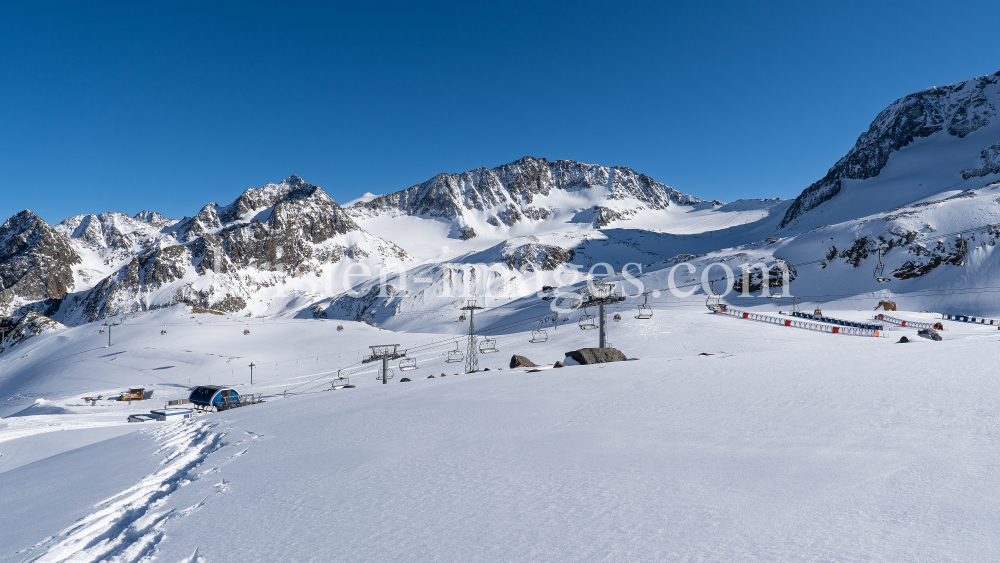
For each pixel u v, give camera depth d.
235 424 19.12
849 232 174.62
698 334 74.31
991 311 112.25
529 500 7.37
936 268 140.62
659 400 15.14
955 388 13.20
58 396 87.38
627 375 21.48
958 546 4.91
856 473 7.52
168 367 99.56
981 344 23.45
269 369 97.44
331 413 18.75
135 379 94.31
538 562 5.26
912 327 80.06
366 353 105.44
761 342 68.06
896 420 10.57
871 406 12.02
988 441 8.62
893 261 150.12
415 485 8.59
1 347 162.62
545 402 16.36
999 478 6.81
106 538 7.87
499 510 7.04
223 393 58.62
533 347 76.69
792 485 7.21
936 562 4.58
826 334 73.25
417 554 5.75
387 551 5.91
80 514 9.31
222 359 103.06
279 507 8.07
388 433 13.64
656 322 85.19
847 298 140.62
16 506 10.57
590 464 9.00
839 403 12.64
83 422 49.66
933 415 10.70
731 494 7.02
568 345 74.75
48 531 8.44
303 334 124.44
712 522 6.04
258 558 6.06
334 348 111.75
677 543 5.47
